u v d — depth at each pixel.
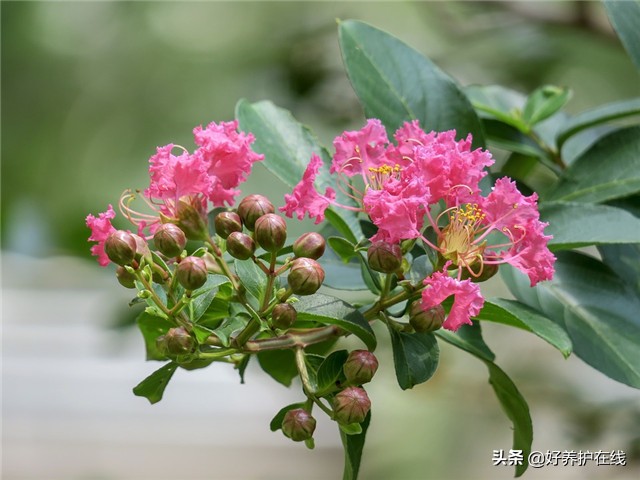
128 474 1.27
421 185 0.44
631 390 0.79
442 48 1.04
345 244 0.48
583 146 0.60
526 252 0.45
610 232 0.48
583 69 1.07
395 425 1.05
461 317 0.44
